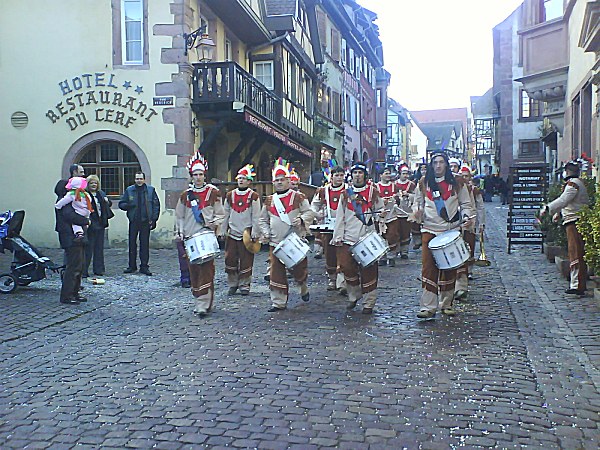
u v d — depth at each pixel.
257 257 15.96
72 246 9.80
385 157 54.59
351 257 8.95
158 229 17.58
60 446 4.57
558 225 12.11
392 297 10.05
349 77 39.09
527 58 17.12
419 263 14.09
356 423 4.94
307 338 7.54
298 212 9.45
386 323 8.27
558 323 8.11
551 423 4.96
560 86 16.53
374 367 6.36
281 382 5.91
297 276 9.66
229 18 20.83
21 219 10.90
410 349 7.01
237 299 10.19
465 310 8.96
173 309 9.42
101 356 6.87
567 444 4.58
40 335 7.85
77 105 17.64
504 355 6.76
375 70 51.03
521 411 5.20
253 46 23.91
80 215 9.79
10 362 6.67
